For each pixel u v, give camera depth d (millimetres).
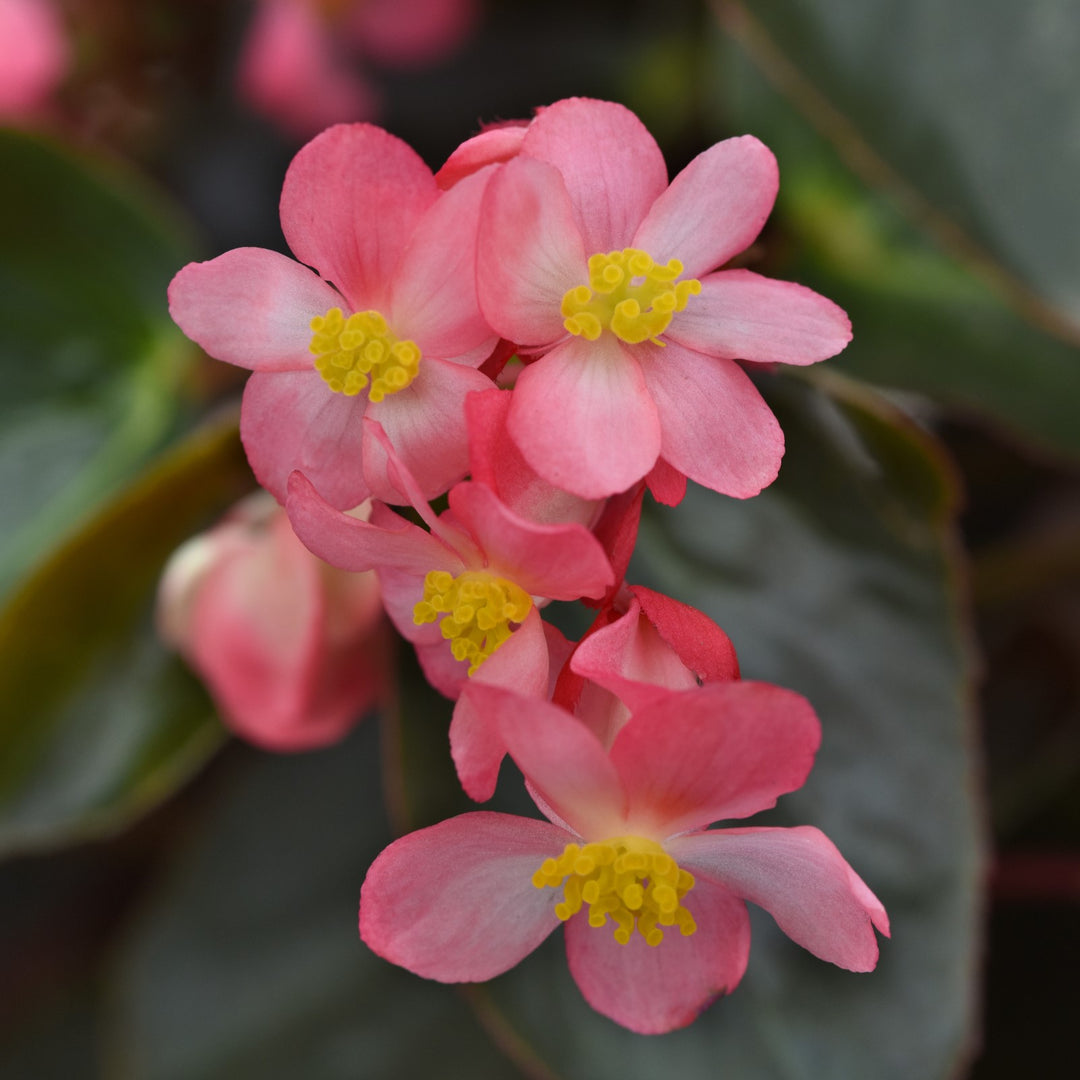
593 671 328
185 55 538
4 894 543
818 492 397
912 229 448
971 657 394
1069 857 453
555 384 333
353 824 503
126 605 418
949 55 393
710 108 485
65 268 454
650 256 339
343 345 333
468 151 338
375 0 542
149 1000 486
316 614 387
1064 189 390
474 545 333
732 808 332
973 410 424
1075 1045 447
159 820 542
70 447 459
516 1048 390
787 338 336
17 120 423
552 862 337
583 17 553
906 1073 385
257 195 540
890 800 392
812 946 338
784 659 396
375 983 489
